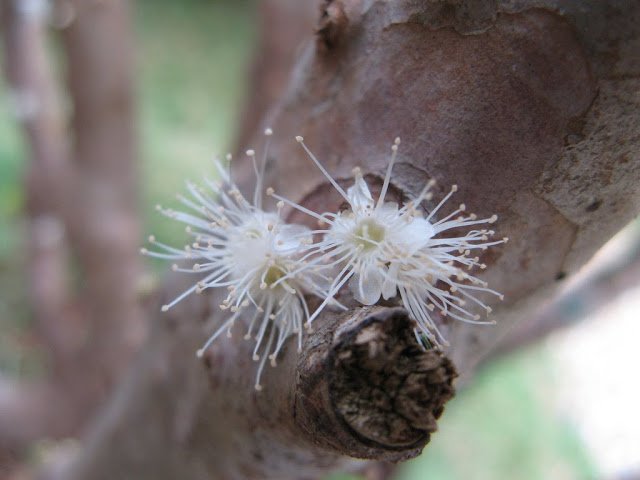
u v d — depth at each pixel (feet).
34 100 0.56
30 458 0.57
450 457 0.75
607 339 0.91
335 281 0.16
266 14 0.44
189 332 0.24
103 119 0.49
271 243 0.18
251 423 0.21
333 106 0.19
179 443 0.27
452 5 0.16
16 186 0.81
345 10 0.18
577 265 0.20
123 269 0.52
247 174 0.22
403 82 0.18
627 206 0.18
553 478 0.77
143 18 1.46
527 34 0.16
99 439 0.35
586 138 0.16
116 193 0.52
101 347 0.54
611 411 0.84
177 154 1.08
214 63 1.40
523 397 0.82
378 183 0.18
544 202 0.17
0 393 0.58
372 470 0.32
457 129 0.17
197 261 0.24
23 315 0.76
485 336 0.21
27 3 0.54
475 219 0.17
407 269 0.17
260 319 0.19
